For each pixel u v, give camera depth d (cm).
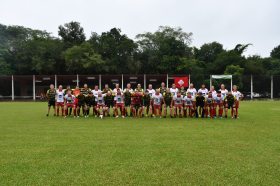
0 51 7850
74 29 8312
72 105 2370
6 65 7531
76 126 1739
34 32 8538
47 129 1611
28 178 751
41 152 1030
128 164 873
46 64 7275
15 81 5691
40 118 2233
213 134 1421
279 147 1108
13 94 5553
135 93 2336
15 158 947
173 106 2414
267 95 5816
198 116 2355
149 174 781
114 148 1091
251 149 1073
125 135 1392
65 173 789
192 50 8744
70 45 7781
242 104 4128
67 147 1112
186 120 2097
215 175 772
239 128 1644
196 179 743
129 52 7712
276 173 786
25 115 2484
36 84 5700
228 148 1090
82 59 6888
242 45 7925
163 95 2317
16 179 743
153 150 1055
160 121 2022
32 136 1373
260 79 5812
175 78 5481
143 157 954
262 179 739
